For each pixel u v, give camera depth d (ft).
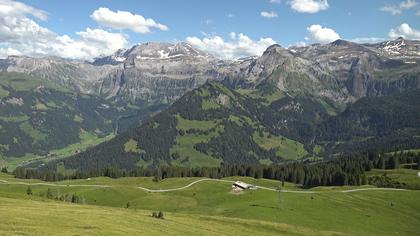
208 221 370.73
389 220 526.16
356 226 483.51
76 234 217.56
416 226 516.32
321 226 471.21
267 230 372.17
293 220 489.67
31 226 222.89
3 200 345.72
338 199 604.49
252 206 551.59
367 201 609.42
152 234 254.47
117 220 282.97
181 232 284.00
